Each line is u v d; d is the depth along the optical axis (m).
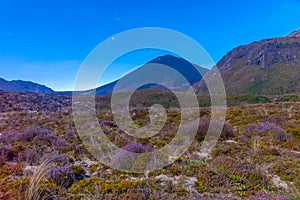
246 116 17.34
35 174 5.14
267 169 6.46
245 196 5.11
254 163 6.84
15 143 10.40
